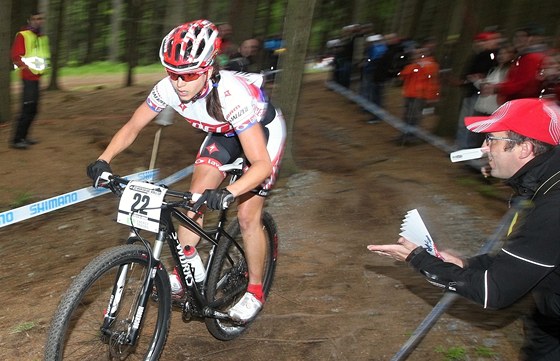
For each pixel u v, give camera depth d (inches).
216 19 593.0
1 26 337.1
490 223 191.2
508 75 244.8
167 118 200.8
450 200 218.8
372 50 407.8
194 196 90.2
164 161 287.0
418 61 338.6
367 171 266.4
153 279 96.2
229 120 98.3
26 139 302.2
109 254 89.1
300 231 179.9
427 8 669.9
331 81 520.1
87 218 205.6
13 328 123.6
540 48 238.8
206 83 96.0
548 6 415.2
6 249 179.8
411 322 124.3
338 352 114.1
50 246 180.1
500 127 68.9
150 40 937.5
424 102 345.4
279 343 117.4
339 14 856.3
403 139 335.6
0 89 347.9
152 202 91.0
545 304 70.7
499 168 70.8
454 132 346.6
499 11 429.1
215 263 114.9
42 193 240.2
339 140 343.6
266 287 128.4
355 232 179.8
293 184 234.5
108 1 971.9
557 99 224.4
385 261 155.8
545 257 65.0
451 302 131.0
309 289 139.3
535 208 66.5
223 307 120.3
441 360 110.4
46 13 805.9
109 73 816.3
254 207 110.3
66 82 660.7
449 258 78.4
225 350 114.7
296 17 221.9
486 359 111.0
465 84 279.7
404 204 211.5
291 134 243.8
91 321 101.0
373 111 395.2
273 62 428.8
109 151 102.5
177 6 780.0
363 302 133.2
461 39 335.6
